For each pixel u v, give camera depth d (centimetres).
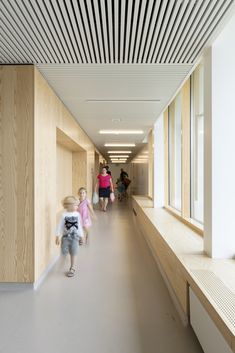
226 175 245
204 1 187
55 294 294
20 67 301
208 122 252
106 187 1041
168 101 431
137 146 1057
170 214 527
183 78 331
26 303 272
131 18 208
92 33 228
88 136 809
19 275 304
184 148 423
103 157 1655
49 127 364
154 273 361
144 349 200
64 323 235
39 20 213
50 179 371
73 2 190
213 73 245
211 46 245
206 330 180
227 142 245
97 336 215
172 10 198
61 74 323
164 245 317
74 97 412
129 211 1037
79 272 364
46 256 355
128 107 469
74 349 199
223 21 211
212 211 246
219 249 246
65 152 686
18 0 189
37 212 314
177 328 228
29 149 304
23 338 213
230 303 160
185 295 227
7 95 303
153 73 316
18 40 246
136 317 246
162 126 622
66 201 371
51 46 258
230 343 132
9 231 304
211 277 199
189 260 240
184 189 427
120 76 326
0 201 304
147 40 240
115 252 464
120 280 336
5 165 304
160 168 629
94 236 593
